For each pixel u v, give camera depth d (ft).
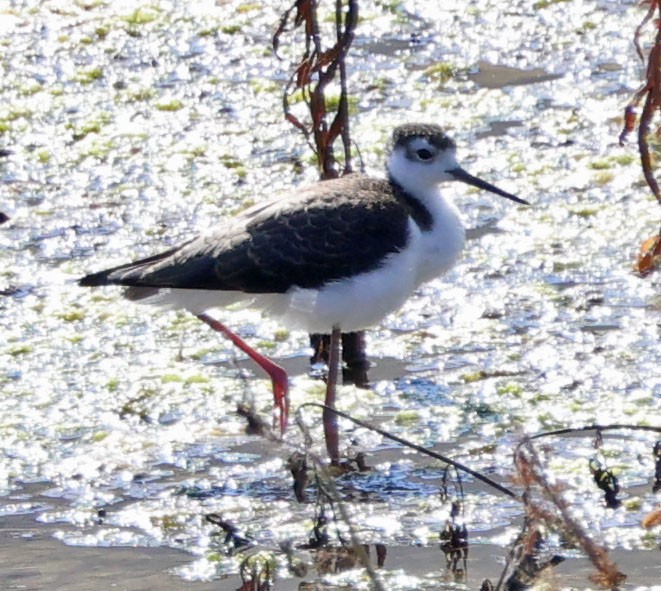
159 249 45.73
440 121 52.70
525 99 53.88
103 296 43.78
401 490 33.65
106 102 55.57
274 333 41.96
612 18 58.85
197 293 35.65
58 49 59.31
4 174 51.01
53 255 45.91
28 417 37.65
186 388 39.01
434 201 37.58
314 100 39.29
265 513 33.01
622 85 54.03
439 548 31.12
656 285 42.45
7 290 44.09
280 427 36.42
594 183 48.34
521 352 39.75
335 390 35.94
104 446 36.24
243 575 29.50
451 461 32.07
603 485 32.53
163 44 59.31
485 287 43.14
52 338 41.57
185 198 48.88
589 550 28.45
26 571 30.73
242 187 49.37
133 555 31.37
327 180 37.93
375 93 54.85
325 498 32.40
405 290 36.37
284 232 35.06
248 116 53.98
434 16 60.23
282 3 61.87
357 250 35.24
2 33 60.64
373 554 31.01
